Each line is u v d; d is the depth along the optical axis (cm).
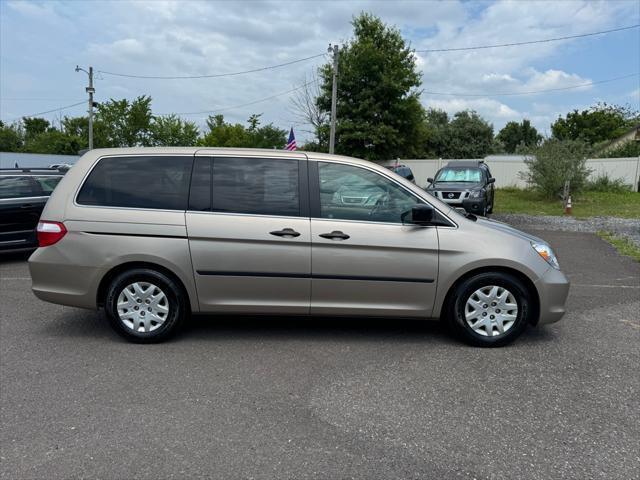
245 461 284
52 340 479
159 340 467
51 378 392
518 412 344
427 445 302
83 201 464
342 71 3222
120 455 288
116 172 471
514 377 400
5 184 886
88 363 423
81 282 459
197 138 5178
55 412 338
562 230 1312
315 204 459
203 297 461
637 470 279
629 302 634
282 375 401
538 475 274
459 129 5497
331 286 455
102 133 4641
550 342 483
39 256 464
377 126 3219
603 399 364
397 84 3172
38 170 950
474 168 1645
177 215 455
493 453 294
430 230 455
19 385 379
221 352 449
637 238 1173
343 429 319
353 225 453
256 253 451
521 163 2784
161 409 343
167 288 461
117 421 327
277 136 4331
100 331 505
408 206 464
